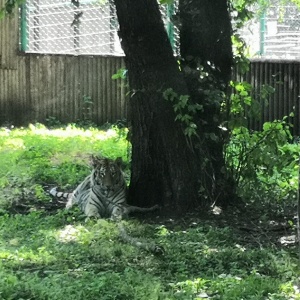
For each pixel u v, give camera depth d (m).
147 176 11.98
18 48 22.69
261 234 10.51
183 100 11.10
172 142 11.53
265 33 21.64
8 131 21.19
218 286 7.56
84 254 9.14
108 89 22.42
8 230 10.51
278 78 20.39
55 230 10.49
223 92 11.96
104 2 22.55
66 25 23.25
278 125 12.20
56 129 21.78
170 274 8.28
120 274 8.25
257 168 12.59
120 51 23.00
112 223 10.79
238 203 12.05
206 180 11.73
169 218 11.51
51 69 22.66
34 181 14.55
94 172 12.00
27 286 7.52
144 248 9.28
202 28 11.95
